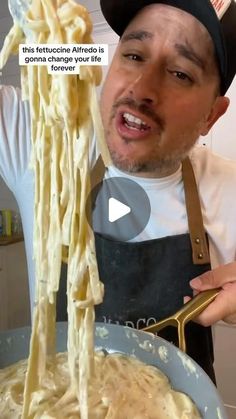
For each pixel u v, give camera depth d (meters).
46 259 0.51
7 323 2.02
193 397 0.62
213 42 0.70
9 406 0.59
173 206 0.91
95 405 0.59
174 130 0.76
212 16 0.65
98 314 0.85
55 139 0.47
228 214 0.97
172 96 0.72
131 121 0.74
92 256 0.47
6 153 0.94
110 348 0.75
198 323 0.71
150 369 0.69
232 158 1.47
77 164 0.45
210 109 0.82
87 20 0.42
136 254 0.84
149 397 0.63
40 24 0.42
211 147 1.50
